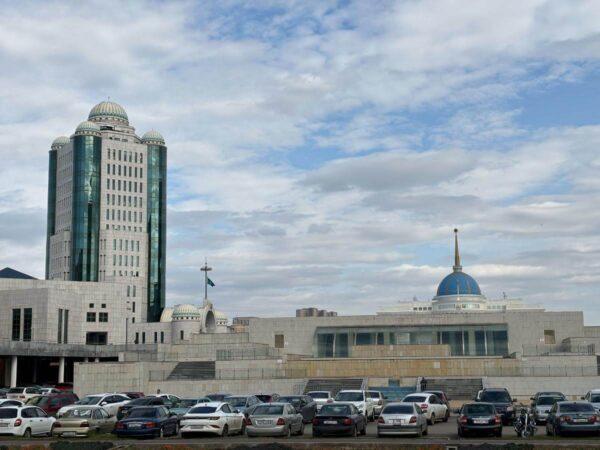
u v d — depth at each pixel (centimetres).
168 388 10188
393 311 19412
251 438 5031
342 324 13350
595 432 4822
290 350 13400
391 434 4953
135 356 13075
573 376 9412
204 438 5094
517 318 12900
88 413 5697
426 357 10738
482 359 9994
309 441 4669
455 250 19612
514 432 5462
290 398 6631
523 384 9450
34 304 17400
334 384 9712
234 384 10000
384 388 9412
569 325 12762
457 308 18362
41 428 5509
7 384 15375
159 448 4369
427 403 6259
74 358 17400
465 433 4931
